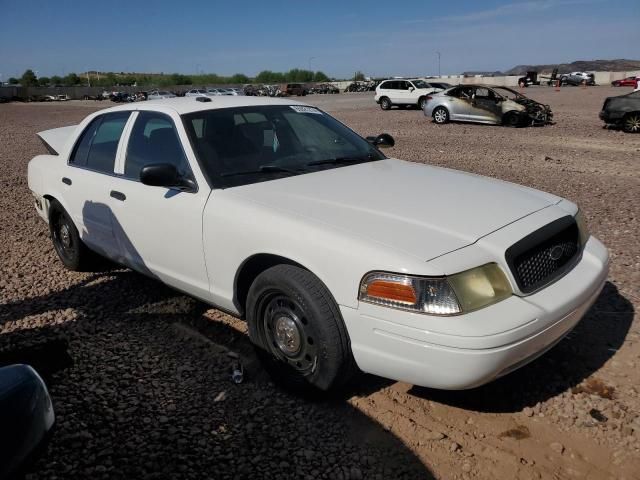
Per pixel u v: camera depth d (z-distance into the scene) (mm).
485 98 19922
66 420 3107
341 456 2803
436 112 20969
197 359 3746
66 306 4645
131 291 4914
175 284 3980
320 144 4281
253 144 3963
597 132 16625
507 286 2811
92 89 85625
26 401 1883
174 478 2674
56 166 5188
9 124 27250
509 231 2979
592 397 3213
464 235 2902
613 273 4930
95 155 4723
